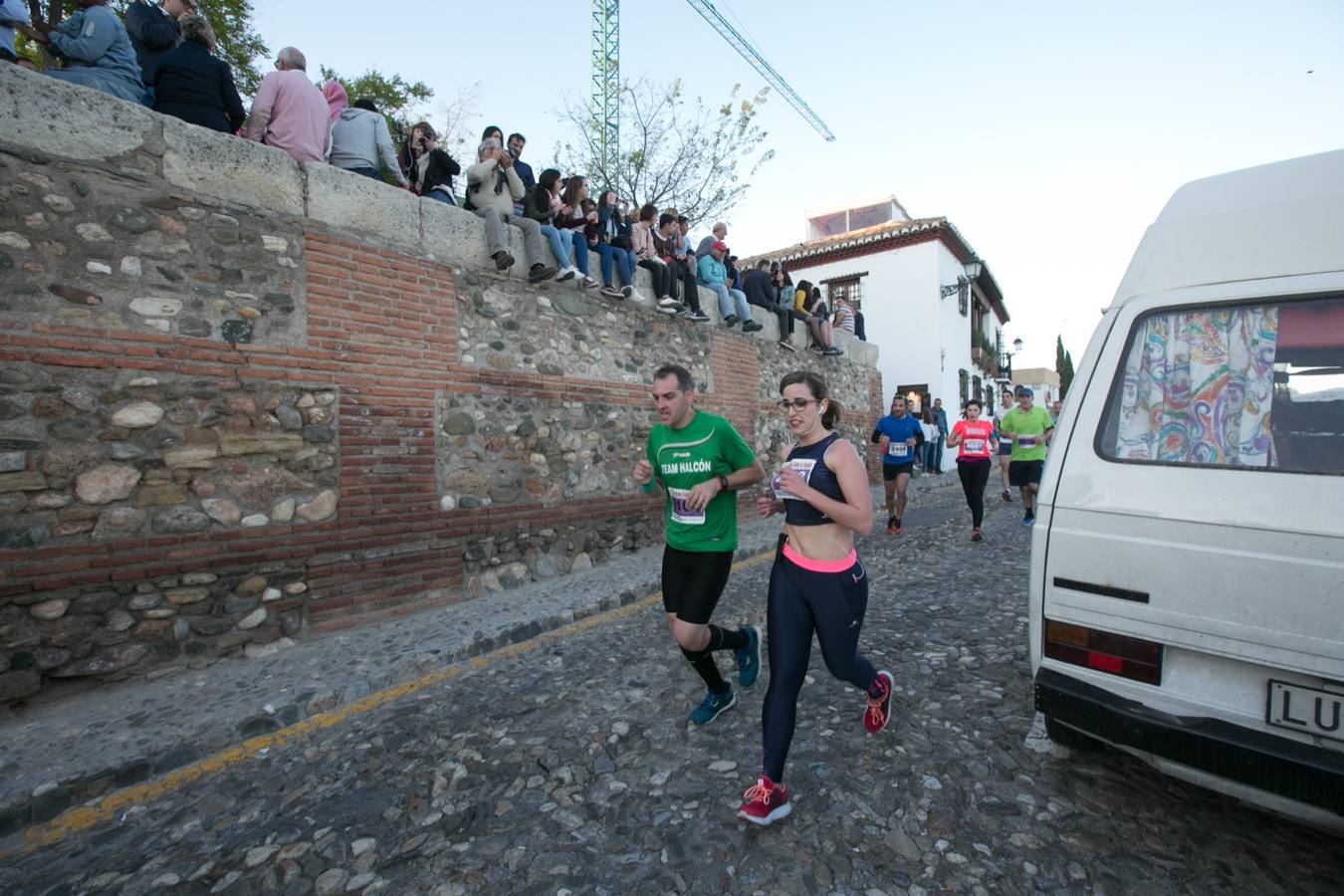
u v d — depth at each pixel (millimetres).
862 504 2512
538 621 5008
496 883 2250
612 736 3219
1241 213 2400
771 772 2445
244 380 4391
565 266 6461
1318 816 1895
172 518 4047
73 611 3664
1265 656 1999
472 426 5809
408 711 3619
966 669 3863
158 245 4070
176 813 2740
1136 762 2826
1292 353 2182
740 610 5348
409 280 5375
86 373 3762
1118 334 2512
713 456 3090
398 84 16812
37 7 8273
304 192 4781
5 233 3535
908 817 2492
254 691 3750
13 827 2648
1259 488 2105
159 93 4434
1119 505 2328
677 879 2221
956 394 20953
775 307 10945
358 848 2453
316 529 4699
